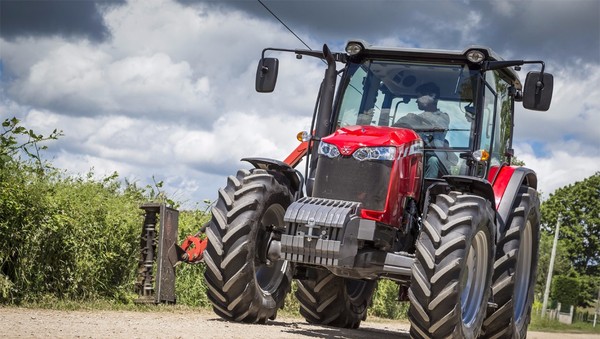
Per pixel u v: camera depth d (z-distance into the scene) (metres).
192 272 11.11
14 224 8.67
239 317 8.09
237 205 7.82
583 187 66.69
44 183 9.38
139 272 9.45
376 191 7.58
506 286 8.58
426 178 8.20
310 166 8.31
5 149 8.99
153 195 11.25
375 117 8.46
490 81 8.51
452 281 7.08
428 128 8.31
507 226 8.73
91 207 9.66
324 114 8.37
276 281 8.47
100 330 6.38
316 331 8.48
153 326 7.03
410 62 8.54
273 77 8.45
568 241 66.31
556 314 46.50
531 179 9.39
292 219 7.41
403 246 7.86
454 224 7.20
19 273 8.67
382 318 14.75
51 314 7.64
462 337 7.32
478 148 8.25
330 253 7.29
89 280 9.38
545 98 8.28
